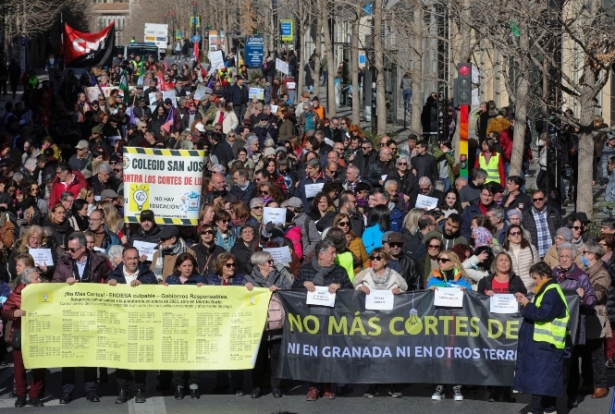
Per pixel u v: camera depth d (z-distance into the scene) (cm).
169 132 3139
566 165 2450
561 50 2106
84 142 2214
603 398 1298
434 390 1334
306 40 6875
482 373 1250
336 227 1356
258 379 1290
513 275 1266
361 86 4509
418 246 1459
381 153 2075
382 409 1235
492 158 2158
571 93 1867
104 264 1341
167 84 4544
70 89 4409
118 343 1250
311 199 1898
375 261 1271
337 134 2791
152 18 14388
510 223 1479
